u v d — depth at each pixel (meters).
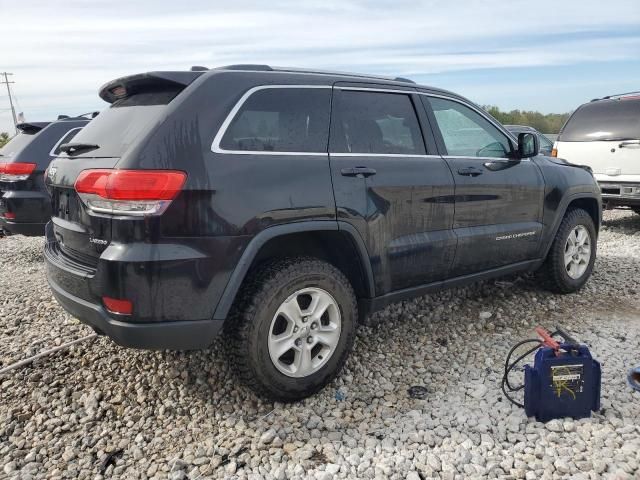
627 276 5.66
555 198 4.71
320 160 3.22
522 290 5.18
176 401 3.33
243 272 2.88
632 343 3.99
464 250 4.00
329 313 3.31
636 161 7.91
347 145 3.40
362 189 3.35
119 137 2.99
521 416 3.04
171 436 2.99
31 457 2.83
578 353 2.99
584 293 5.16
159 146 2.74
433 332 4.30
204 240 2.77
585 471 2.56
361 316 3.62
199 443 2.91
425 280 3.84
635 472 2.52
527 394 3.01
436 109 4.04
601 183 8.30
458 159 4.00
